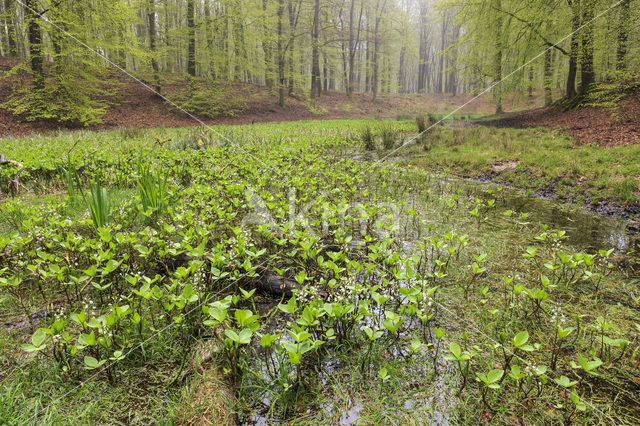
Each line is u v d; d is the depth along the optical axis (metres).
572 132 11.19
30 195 5.55
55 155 7.38
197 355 2.10
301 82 33.50
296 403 1.86
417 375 2.04
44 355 2.06
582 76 14.73
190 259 3.23
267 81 30.25
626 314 2.62
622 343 1.92
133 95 22.06
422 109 32.62
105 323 1.93
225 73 27.11
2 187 5.67
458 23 18.84
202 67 27.52
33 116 15.66
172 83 25.30
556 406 1.80
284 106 28.00
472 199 6.03
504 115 20.41
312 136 13.77
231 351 1.97
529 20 14.34
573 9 13.34
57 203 4.56
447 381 1.98
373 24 40.69
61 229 3.79
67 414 1.72
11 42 22.31
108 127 17.48
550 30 14.38
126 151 8.64
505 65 17.23
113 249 3.02
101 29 17.48
